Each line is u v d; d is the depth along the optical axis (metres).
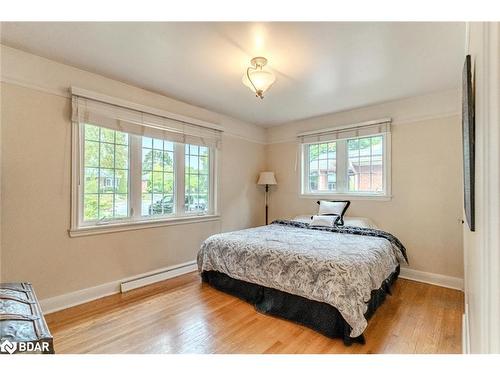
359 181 3.72
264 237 2.85
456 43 2.01
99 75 2.63
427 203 3.09
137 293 2.75
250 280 2.46
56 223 2.37
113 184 2.83
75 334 1.95
